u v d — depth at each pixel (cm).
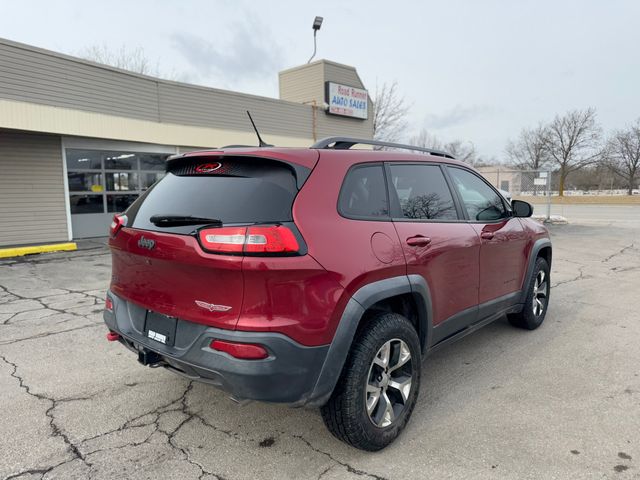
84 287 684
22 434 281
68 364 390
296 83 1933
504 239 394
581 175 6116
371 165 288
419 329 304
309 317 224
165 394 336
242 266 213
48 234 1197
